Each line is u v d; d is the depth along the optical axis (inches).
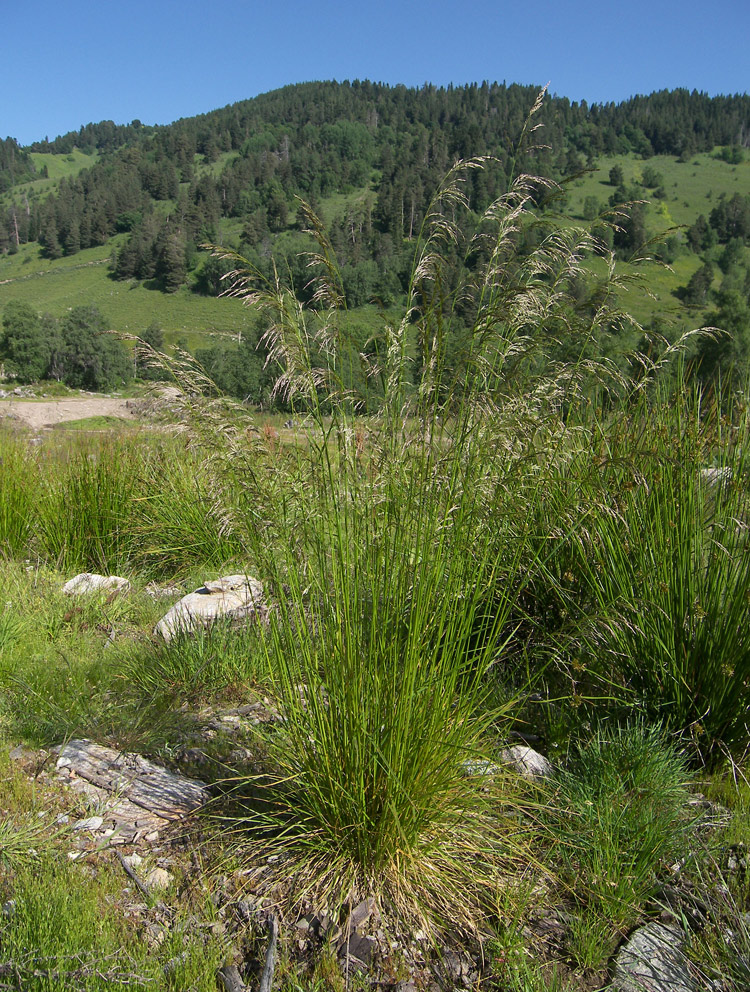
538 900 90.6
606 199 4987.7
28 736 125.9
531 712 131.6
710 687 119.3
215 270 4188.0
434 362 97.3
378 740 90.6
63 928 80.2
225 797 108.1
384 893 90.0
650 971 80.7
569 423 135.6
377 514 95.6
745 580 117.3
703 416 144.9
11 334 2412.6
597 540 131.6
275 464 97.6
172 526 225.3
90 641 165.6
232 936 83.7
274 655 105.1
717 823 103.0
